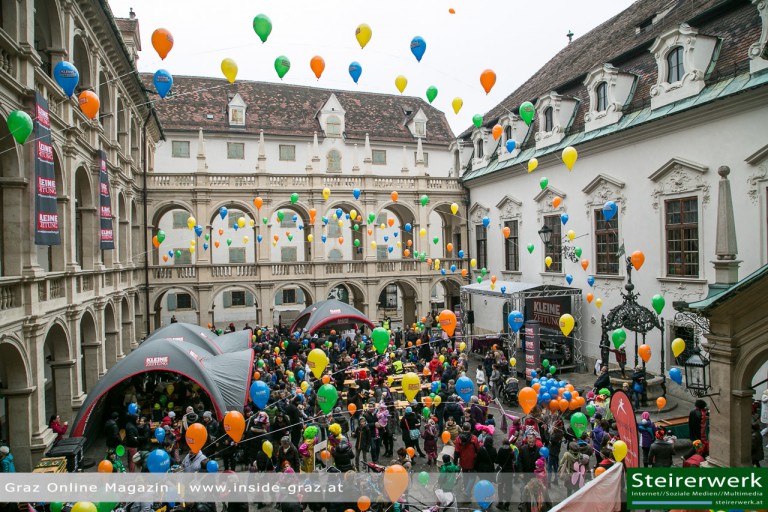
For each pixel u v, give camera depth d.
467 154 38.31
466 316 31.48
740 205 18.23
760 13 17.34
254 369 19.31
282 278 33.12
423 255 30.56
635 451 10.68
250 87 45.44
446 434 12.65
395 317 49.09
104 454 16.30
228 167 42.00
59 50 15.92
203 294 31.67
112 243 20.03
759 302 11.58
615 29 29.27
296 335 26.28
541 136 28.86
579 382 23.23
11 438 13.49
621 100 23.78
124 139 26.11
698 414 14.05
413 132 47.69
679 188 20.61
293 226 48.78
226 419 10.53
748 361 11.85
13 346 12.82
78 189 20.84
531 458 11.91
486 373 22.89
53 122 15.23
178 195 31.88
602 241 25.05
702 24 21.44
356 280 34.72
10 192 13.23
